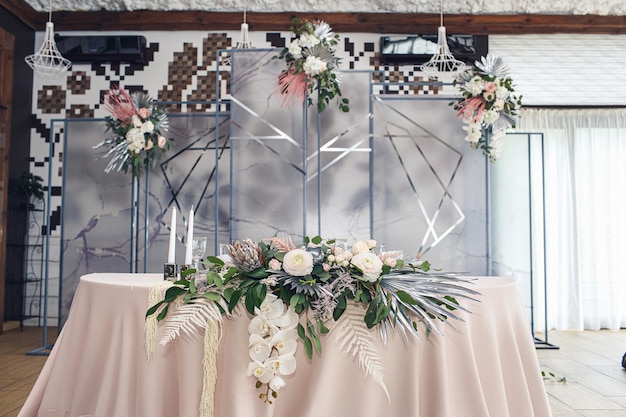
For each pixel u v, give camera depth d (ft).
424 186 13.87
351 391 5.90
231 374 5.83
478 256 13.71
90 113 19.45
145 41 19.27
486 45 19.34
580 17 18.98
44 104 19.48
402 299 5.77
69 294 15.06
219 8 18.94
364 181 13.87
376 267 5.83
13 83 18.38
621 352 15.30
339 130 13.74
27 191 18.35
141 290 6.30
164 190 15.74
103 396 6.26
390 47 18.84
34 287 19.15
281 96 12.91
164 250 15.64
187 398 5.89
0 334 17.39
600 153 19.45
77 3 18.81
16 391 10.68
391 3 18.62
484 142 13.62
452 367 6.16
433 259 13.76
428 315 5.95
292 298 5.71
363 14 19.03
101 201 15.10
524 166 16.11
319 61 11.97
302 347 6.02
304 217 12.76
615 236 19.34
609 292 19.25
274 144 12.96
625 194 19.42
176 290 5.97
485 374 6.33
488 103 12.87
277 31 19.27
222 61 19.27
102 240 15.10
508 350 6.58
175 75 19.36
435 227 13.79
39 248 19.17
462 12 19.04
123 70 19.44
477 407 6.06
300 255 5.80
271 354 5.86
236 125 13.03
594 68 19.35
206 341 5.84
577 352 15.29
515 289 6.97
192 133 15.80
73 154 15.19
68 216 15.16
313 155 13.76
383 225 13.79
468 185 13.82
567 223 19.16
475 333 6.40
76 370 6.73
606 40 19.35
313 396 5.81
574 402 10.36
